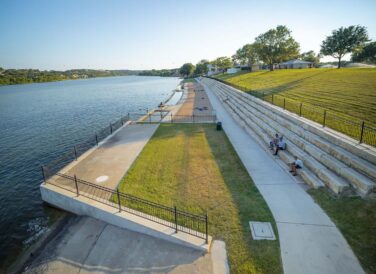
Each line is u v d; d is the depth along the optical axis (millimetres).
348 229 8211
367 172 9547
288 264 7215
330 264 7094
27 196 14680
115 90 103062
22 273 8570
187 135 21094
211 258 7723
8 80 190375
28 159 21328
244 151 16375
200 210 10023
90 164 15430
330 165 11062
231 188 11609
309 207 9656
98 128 32656
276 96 25391
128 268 7859
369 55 77188
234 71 98875
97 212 10648
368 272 6727
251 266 7277
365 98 18969
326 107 18078
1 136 29578
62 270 8289
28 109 52344
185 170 13906
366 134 12148
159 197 11164
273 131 17203
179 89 82812
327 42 56406
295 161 12406
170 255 8117
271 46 66625
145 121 27641
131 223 9617
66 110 49531
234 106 31297
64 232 10453
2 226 11797
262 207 9906
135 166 14875
